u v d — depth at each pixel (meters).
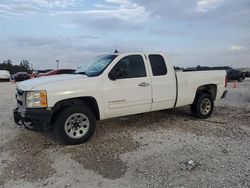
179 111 9.12
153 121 7.81
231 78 32.06
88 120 5.91
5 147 5.77
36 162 4.93
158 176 4.28
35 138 6.30
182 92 7.54
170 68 7.31
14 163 4.91
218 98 8.61
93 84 6.06
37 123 5.67
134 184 4.04
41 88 5.56
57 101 5.64
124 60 6.57
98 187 3.99
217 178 4.16
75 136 5.81
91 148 5.60
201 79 8.00
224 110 9.70
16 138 6.35
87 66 7.12
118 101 6.39
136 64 6.77
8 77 44.66
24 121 5.79
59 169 4.62
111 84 6.30
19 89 6.00
